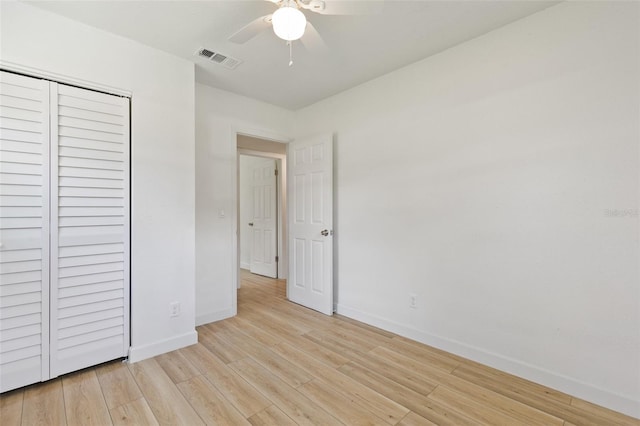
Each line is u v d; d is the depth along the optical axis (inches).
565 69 71.8
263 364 85.7
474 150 87.1
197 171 114.3
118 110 84.5
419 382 77.0
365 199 117.0
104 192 82.4
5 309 69.4
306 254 137.0
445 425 61.9
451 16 76.7
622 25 64.7
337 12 61.3
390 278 108.7
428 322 98.0
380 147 111.7
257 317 123.3
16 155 70.3
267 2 71.2
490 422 62.7
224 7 73.0
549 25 73.8
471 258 88.0
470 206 88.1
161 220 91.7
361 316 118.6
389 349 95.2
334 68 104.6
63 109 76.2
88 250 80.0
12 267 70.0
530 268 77.3
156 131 90.9
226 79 112.3
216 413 65.2
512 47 79.7
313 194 133.6
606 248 67.0
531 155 76.9
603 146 67.1
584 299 69.8
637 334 63.7
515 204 79.6
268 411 66.0
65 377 77.7
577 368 70.7
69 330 77.5
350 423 62.4
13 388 70.3
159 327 91.2
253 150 179.3
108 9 73.4
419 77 99.8
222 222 121.4
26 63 71.1
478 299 86.7
